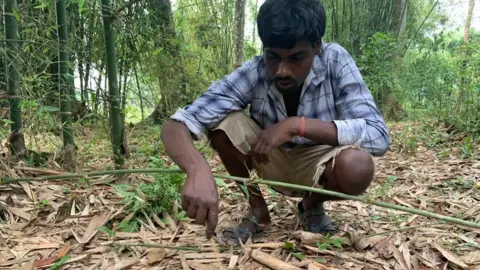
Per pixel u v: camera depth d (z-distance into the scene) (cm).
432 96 667
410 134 534
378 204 158
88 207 233
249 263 173
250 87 195
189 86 518
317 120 176
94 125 398
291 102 198
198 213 149
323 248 181
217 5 721
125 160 287
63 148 298
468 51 554
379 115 185
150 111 669
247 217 201
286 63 165
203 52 698
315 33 163
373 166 177
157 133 482
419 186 301
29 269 168
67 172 285
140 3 380
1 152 279
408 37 905
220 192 270
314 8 162
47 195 249
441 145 460
